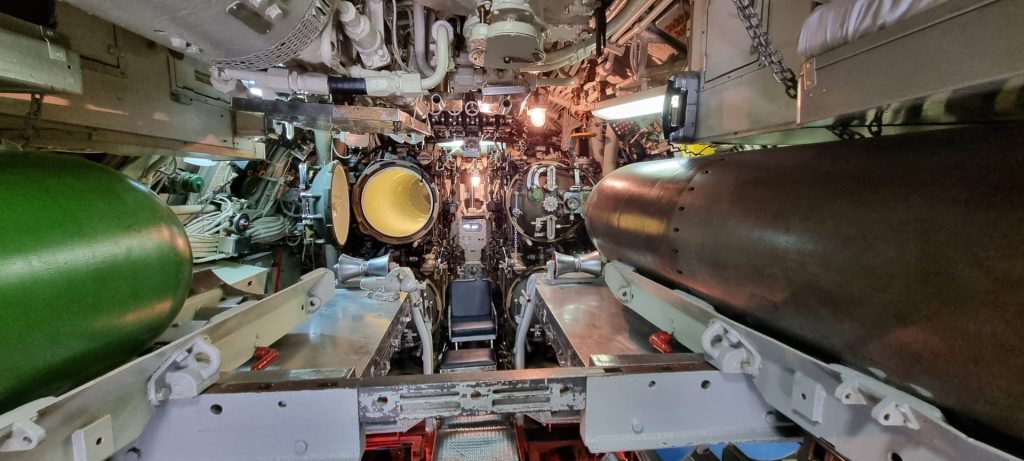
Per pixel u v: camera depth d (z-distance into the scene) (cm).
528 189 668
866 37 96
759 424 161
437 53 269
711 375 157
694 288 208
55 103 176
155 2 131
